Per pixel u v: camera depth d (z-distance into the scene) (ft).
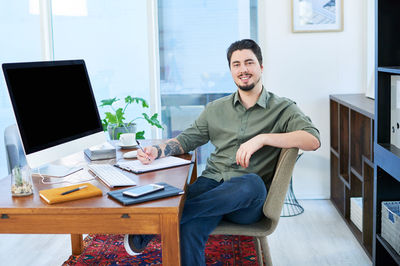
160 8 13.38
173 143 8.46
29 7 13.58
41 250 10.14
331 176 13.05
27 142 6.79
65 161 8.29
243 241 10.44
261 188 7.12
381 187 7.75
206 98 13.66
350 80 12.92
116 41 13.65
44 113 7.22
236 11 13.25
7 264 9.46
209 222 7.00
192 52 13.50
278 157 7.99
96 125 8.45
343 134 11.80
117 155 8.67
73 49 13.74
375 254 7.91
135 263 9.34
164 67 13.60
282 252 9.86
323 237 10.58
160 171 7.43
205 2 13.28
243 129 8.29
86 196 6.12
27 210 5.80
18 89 6.79
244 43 8.20
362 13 12.69
